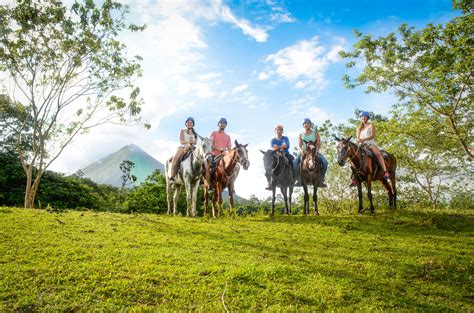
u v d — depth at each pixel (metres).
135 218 10.12
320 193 22.48
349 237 8.52
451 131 16.75
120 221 9.32
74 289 4.59
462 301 5.19
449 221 10.29
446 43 14.05
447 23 13.76
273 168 12.04
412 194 21.44
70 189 31.02
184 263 5.82
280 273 5.55
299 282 5.36
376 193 21.59
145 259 5.89
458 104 15.73
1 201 26.45
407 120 18.20
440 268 6.42
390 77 15.69
